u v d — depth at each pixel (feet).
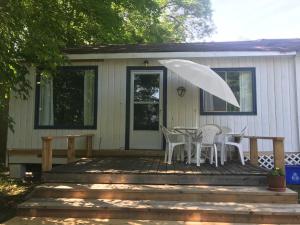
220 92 26.27
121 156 33.47
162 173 23.11
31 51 27.14
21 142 34.40
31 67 33.17
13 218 20.27
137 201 21.35
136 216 20.16
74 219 20.15
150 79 34.14
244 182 22.61
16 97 31.22
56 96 34.78
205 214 19.74
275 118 32.37
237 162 29.17
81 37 48.16
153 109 34.01
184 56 31.83
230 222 19.52
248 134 32.48
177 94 33.60
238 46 31.50
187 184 22.85
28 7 26.86
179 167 25.82
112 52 32.42
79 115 34.50
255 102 32.58
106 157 32.96
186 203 20.85
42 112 34.71
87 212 20.42
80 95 34.58
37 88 34.68
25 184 31.96
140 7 48.26
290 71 32.53
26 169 35.73
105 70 34.42
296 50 30.94
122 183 23.30
